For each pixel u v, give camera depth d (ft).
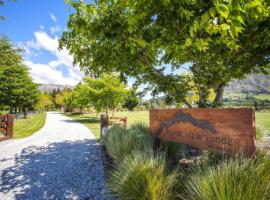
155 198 8.29
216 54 12.24
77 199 11.00
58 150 23.81
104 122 27.07
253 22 10.14
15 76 88.69
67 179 14.05
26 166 17.37
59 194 11.71
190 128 10.24
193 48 9.91
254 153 6.78
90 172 15.29
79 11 10.18
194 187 7.34
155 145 14.06
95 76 17.15
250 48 12.14
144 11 8.11
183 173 10.50
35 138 33.37
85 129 47.93
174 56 11.60
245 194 6.10
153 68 14.06
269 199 6.43
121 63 13.97
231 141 7.69
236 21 5.55
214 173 7.23
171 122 12.03
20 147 25.72
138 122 24.29
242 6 5.82
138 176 9.08
